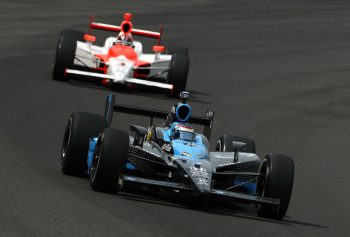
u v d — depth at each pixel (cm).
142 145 3872
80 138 4047
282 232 3488
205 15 13788
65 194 3525
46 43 9750
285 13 15162
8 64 8075
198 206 3778
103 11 12912
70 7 12925
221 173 3766
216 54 10562
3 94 6406
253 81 9012
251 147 4288
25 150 4659
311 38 13000
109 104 4159
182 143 3847
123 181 3572
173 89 7281
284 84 9075
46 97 6512
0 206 3128
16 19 11250
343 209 4331
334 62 11181
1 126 5269
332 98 8562
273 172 3694
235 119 6794
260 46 11662
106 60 7288
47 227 2928
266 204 3641
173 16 13262
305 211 4141
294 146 6103
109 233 2958
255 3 15938
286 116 7256
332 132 6838
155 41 11156
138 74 7350
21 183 3622
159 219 3319
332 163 5666
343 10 16325
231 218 3612
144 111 4181
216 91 8075
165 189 3644
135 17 12750
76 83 7331
